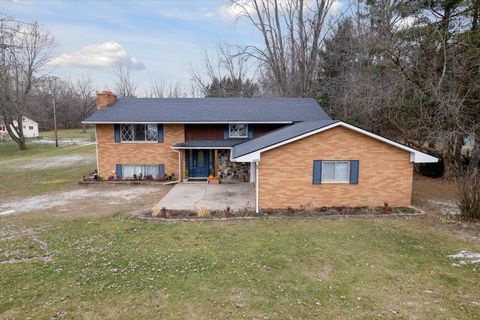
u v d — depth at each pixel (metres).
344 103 22.20
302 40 32.16
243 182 20.28
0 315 6.27
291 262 8.55
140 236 10.65
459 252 9.15
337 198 13.77
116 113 20.75
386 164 13.71
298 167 13.49
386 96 17.53
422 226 11.49
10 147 43.66
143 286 7.32
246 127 21.06
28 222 12.41
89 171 24.38
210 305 6.56
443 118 15.50
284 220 12.30
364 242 9.97
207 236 10.58
